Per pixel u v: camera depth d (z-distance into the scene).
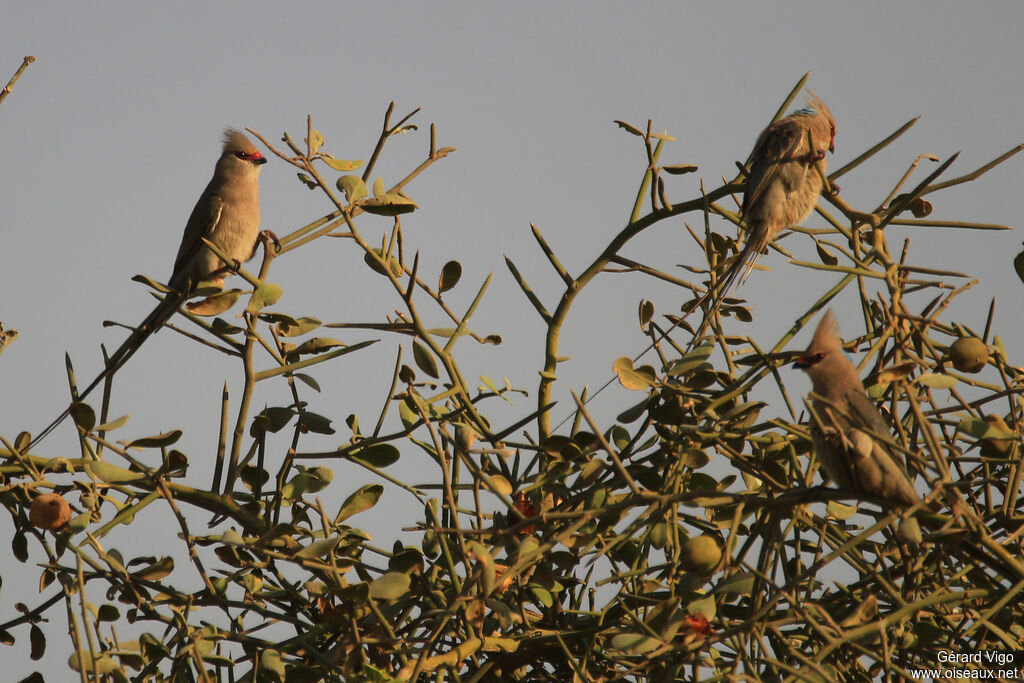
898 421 9.92
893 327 9.94
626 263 13.20
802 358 10.21
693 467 11.02
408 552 10.45
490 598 9.84
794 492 9.35
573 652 11.00
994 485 10.94
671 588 10.73
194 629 10.06
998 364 10.62
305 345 11.74
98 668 9.56
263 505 11.44
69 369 12.28
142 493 11.21
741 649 8.84
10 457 11.39
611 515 10.85
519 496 11.59
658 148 12.73
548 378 13.23
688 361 11.16
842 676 10.15
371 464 11.58
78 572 9.82
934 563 10.55
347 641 9.99
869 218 11.52
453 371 11.79
